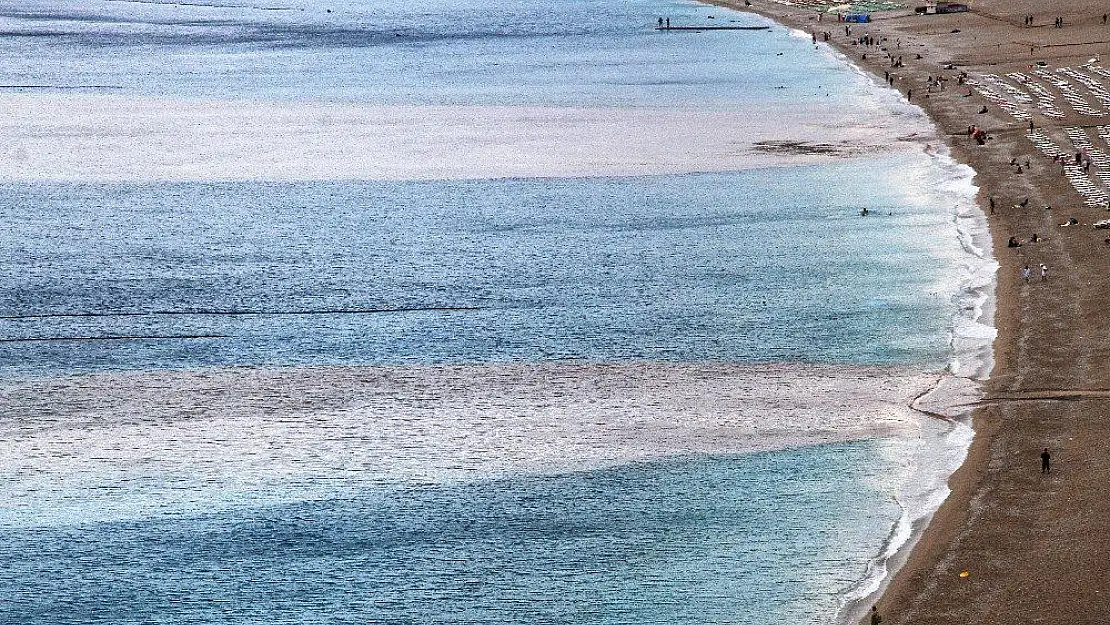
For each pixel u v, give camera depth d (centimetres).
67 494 5575
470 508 5456
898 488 5472
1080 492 5244
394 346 7106
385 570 5056
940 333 6988
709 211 9300
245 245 8781
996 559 4872
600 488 5584
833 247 8394
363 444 6000
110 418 6259
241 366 6869
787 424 6078
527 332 7244
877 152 10669
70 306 7688
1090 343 6650
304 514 5428
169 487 5631
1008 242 8244
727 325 7244
